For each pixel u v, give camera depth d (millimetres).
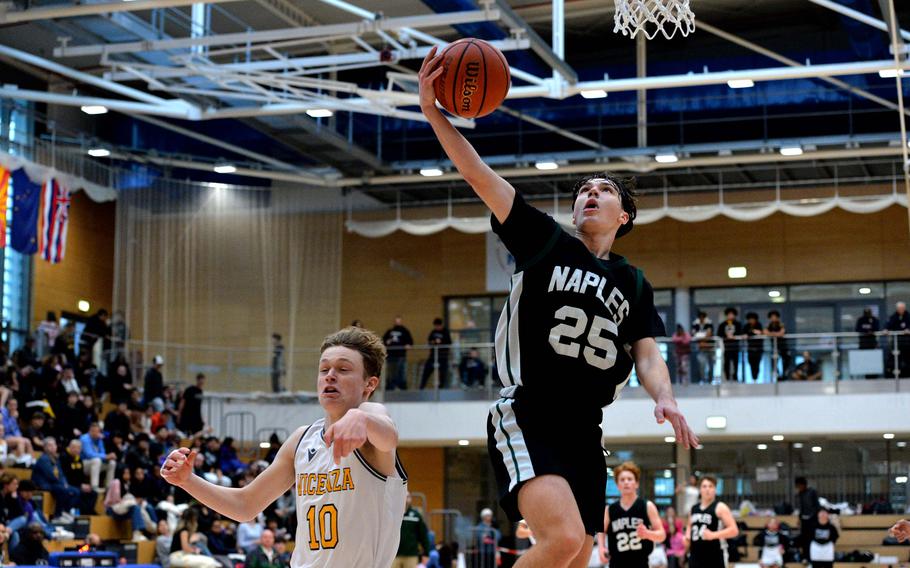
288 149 29391
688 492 24938
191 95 23609
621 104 27562
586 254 4453
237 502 4445
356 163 28688
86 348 25859
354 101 22594
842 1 20453
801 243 30906
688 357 26391
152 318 30078
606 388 4406
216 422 29219
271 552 17938
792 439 27828
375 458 4254
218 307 31047
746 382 25984
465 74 4652
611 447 29828
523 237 4383
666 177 29531
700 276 31406
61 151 26969
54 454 19344
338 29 19094
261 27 24406
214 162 30016
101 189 28391
